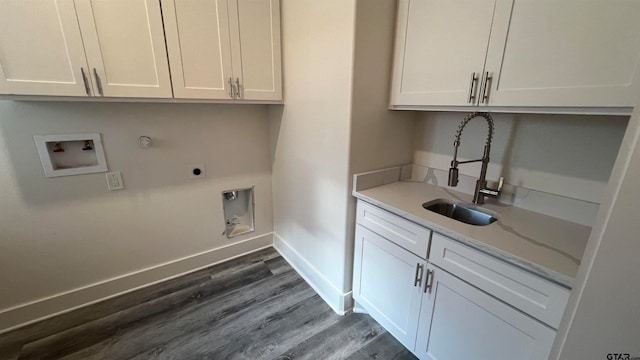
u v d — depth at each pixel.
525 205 1.42
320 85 1.71
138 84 1.52
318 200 1.96
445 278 1.25
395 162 1.86
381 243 1.56
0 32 1.18
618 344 0.52
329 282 1.99
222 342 1.66
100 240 1.91
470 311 1.17
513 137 1.43
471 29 1.18
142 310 1.89
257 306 1.96
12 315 1.70
